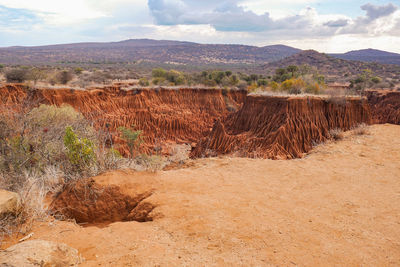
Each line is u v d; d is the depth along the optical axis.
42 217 4.21
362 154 8.86
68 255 2.80
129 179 5.57
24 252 2.48
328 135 15.77
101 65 175.88
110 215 4.95
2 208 3.57
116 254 3.04
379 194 5.41
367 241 3.52
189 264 2.79
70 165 6.07
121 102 39.22
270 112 19.11
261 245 3.27
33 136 7.13
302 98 17.44
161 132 34.72
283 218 4.13
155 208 4.43
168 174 6.32
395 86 73.69
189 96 45.66
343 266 2.92
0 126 6.76
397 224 4.05
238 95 50.59
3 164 6.30
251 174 6.74
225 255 3.01
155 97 42.78
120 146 13.53
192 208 4.36
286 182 6.15
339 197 5.21
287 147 15.93
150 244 3.26
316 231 3.75
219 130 20.34
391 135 11.56
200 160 8.41
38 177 5.96
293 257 3.03
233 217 4.09
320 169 7.27
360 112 17.62
